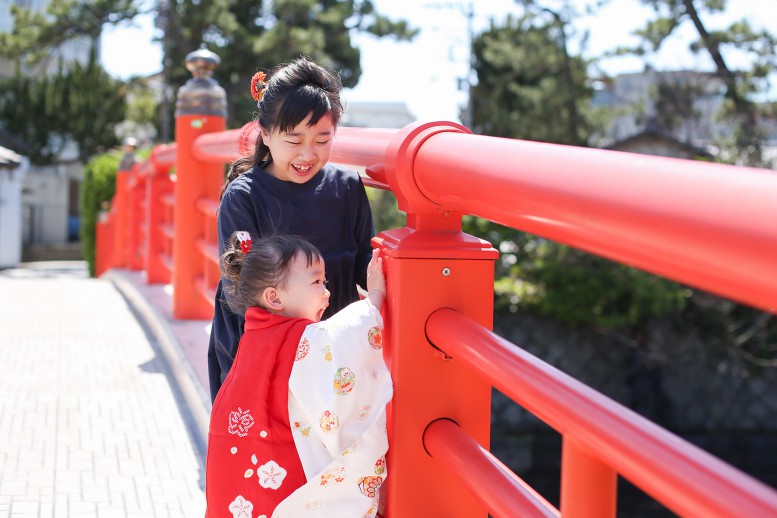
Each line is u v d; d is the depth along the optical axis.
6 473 3.05
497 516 1.41
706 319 12.25
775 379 12.31
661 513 10.84
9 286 8.59
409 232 1.76
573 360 12.19
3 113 28.27
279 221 1.98
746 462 12.19
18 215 25.02
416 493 1.76
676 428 12.19
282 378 1.69
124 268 9.77
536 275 12.10
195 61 5.18
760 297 0.79
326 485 1.66
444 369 1.75
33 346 5.23
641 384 12.32
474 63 22.11
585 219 1.04
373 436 1.69
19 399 4.01
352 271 2.08
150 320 5.89
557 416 1.22
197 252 5.26
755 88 12.51
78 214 36.56
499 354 1.42
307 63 1.89
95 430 3.58
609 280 11.86
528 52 16.64
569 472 1.26
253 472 1.69
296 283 1.76
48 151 29.30
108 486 2.96
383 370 1.70
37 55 27.11
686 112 13.65
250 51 22.39
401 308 1.72
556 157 1.16
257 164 2.09
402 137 1.73
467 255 1.73
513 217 1.29
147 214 7.32
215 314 2.23
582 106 18.48
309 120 1.83
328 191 2.04
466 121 22.19
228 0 23.06
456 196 1.51
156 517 2.70
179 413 3.86
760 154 12.10
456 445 1.61
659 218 0.89
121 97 29.59
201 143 4.78
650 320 12.15
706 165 0.89
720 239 0.81
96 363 4.79
